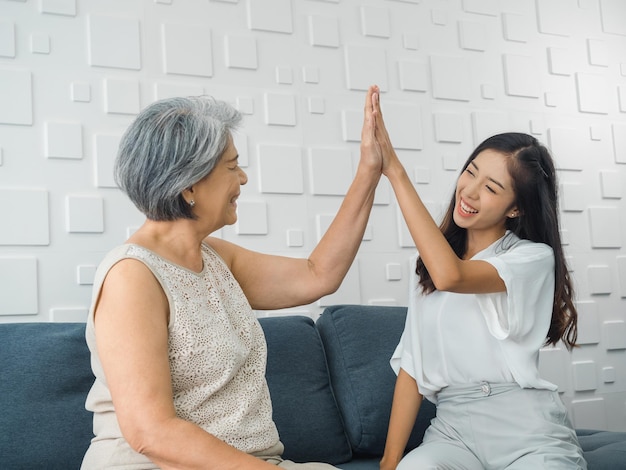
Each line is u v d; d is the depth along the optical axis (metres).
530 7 3.65
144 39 2.79
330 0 3.17
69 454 2.05
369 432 2.49
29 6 2.62
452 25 3.44
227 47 2.94
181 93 2.83
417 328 2.17
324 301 3.00
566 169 3.63
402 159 3.26
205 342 1.53
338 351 2.62
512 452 1.95
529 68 3.60
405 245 3.19
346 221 1.89
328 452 2.41
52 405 2.09
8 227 2.51
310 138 3.07
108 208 2.65
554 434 1.95
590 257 3.63
